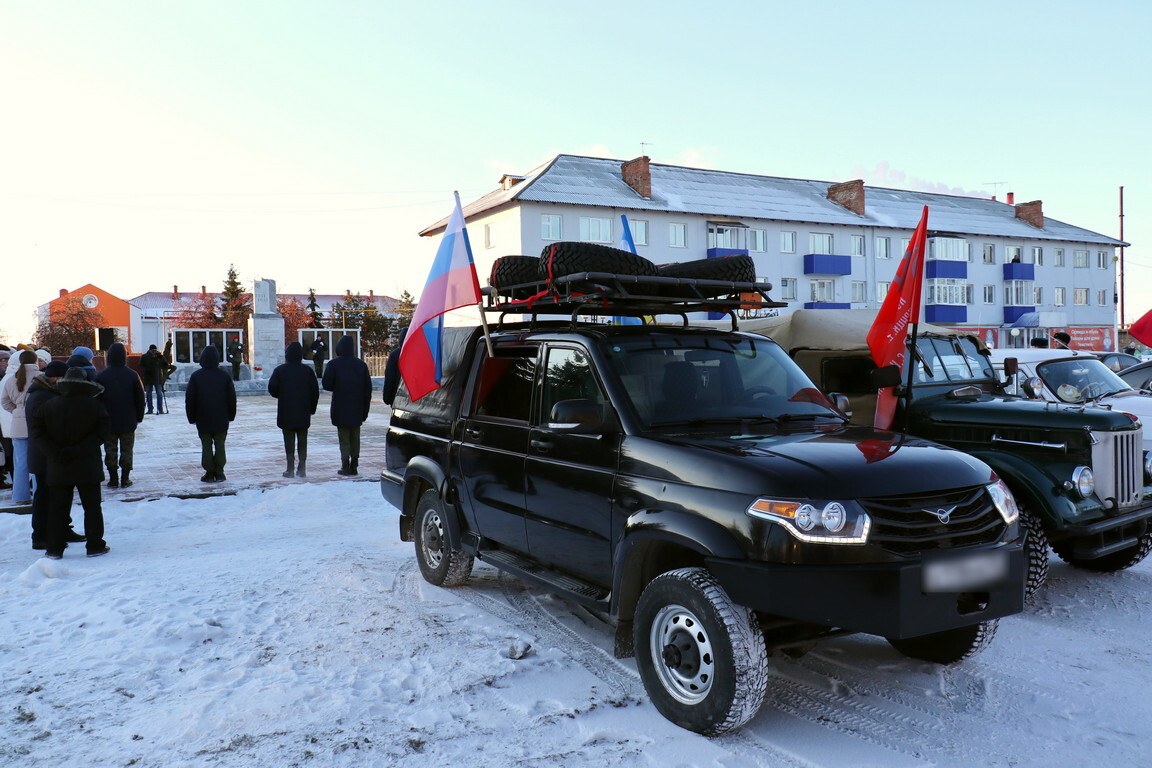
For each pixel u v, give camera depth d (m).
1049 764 3.39
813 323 7.89
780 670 4.44
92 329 69.12
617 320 7.01
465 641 4.85
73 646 4.86
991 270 57.56
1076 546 5.64
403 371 6.05
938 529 3.53
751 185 54.50
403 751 3.50
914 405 6.76
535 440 4.80
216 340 42.50
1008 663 4.54
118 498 9.77
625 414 4.23
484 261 48.19
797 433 4.21
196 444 15.51
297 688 4.15
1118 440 5.70
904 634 3.34
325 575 6.37
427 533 6.09
